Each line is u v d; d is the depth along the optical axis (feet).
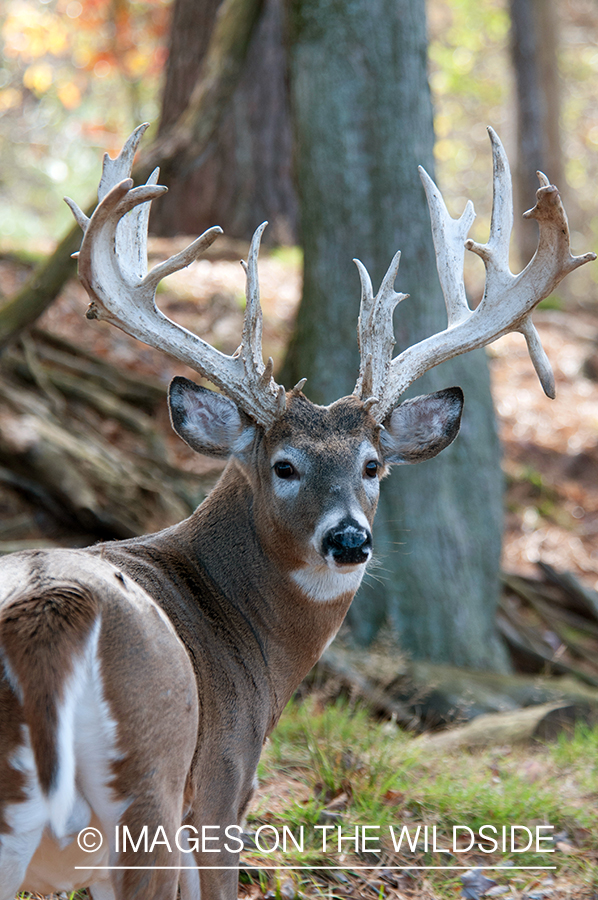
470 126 171.22
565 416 66.64
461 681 38.34
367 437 19.63
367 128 42.70
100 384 51.80
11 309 44.06
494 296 21.89
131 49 111.45
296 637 19.19
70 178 135.44
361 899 21.25
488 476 44.83
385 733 30.01
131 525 42.01
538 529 56.65
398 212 42.65
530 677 43.06
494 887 22.39
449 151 163.12
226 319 60.80
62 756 12.75
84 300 59.82
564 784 28.45
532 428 65.00
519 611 49.85
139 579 17.66
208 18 68.49
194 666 16.99
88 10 107.76
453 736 33.50
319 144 42.88
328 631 19.56
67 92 115.55
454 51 149.69
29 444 42.16
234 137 73.15
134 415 50.14
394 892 21.75
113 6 107.55
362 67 42.60
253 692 18.17
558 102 106.52
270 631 18.90
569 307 86.02
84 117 136.46
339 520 18.10
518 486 58.90
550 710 33.96
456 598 42.78
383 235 42.65
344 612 19.72
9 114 136.87
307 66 43.01
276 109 74.49
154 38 111.45
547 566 51.67
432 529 42.45
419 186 42.98
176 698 14.21
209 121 43.34
